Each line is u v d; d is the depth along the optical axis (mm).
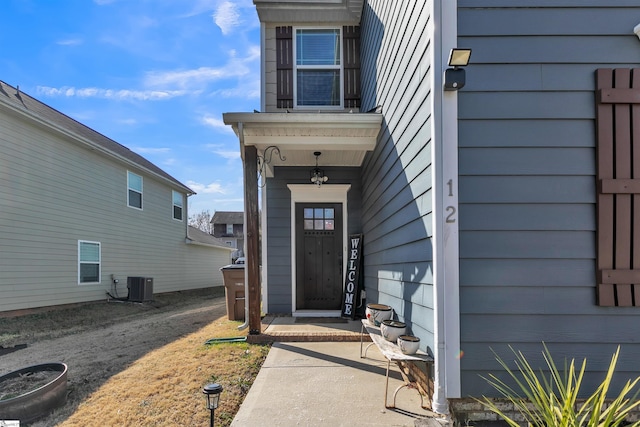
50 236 8695
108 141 12625
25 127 8117
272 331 4867
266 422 2502
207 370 3584
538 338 2418
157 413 2775
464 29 2541
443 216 2467
